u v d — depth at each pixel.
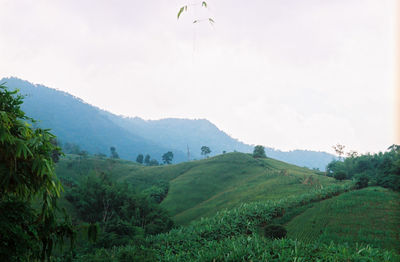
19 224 5.46
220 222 39.09
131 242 33.09
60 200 57.47
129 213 52.44
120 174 116.75
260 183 81.88
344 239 30.73
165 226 51.12
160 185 97.50
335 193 52.62
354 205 42.38
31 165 5.54
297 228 37.62
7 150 5.11
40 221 5.69
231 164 118.38
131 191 61.06
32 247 5.48
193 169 119.62
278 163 129.50
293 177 79.31
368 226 33.78
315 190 56.59
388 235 29.62
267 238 31.03
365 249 23.19
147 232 47.31
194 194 87.12
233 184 94.00
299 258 21.02
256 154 140.00
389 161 56.53
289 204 47.66
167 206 78.56
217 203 69.94
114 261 23.69
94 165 118.94
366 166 88.25
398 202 37.62
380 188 51.16
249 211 42.66
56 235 5.93
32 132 5.75
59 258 25.14
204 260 24.58
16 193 5.66
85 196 56.72
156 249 31.33
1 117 4.99
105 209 53.38
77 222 49.28
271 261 21.91
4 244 5.15
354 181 55.62
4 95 5.58
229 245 26.55
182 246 31.66
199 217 62.69
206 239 34.38
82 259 24.70
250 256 22.83
